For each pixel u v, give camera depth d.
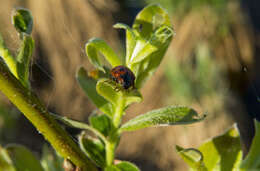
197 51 0.71
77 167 0.19
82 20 0.71
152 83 0.71
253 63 0.74
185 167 0.67
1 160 0.21
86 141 0.21
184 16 0.74
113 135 0.20
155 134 0.71
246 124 0.68
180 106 0.19
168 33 0.20
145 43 0.20
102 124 0.21
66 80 0.71
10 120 0.72
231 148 0.20
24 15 0.20
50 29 0.69
